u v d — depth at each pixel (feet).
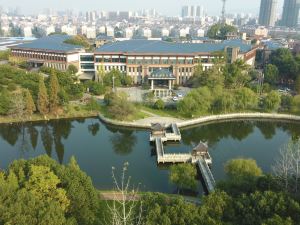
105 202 224.74
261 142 404.16
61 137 417.69
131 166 331.16
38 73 582.76
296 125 470.80
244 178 231.09
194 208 165.78
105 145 390.21
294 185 202.90
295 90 588.91
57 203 169.48
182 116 473.26
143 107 509.76
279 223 147.02
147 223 153.17
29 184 183.42
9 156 356.38
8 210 153.28
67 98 480.23
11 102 451.94
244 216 165.37
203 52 651.25
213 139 416.26
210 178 284.82
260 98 533.55
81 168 323.57
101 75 619.26
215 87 513.04
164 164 336.08
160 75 588.50
